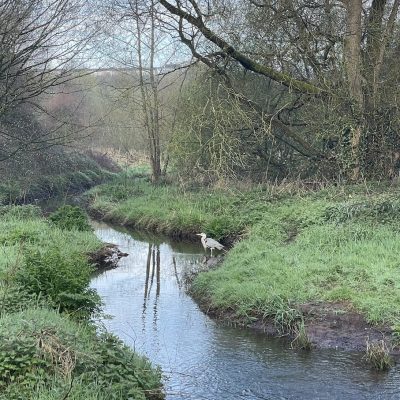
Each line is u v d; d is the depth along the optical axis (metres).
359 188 18.22
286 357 9.73
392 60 20.53
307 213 16.38
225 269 13.90
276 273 12.54
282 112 23.17
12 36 13.62
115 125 34.66
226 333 10.98
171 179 30.47
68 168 34.91
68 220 18.94
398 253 12.63
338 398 8.12
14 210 19.62
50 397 6.17
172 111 28.17
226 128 20.28
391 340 9.97
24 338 7.06
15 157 21.81
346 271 12.06
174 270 16.03
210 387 8.53
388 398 8.08
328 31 20.92
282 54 20.72
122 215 24.59
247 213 18.91
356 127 20.03
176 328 11.23
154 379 8.03
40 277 10.07
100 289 14.16
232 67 22.77
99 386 6.67
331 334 10.39
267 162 24.17
